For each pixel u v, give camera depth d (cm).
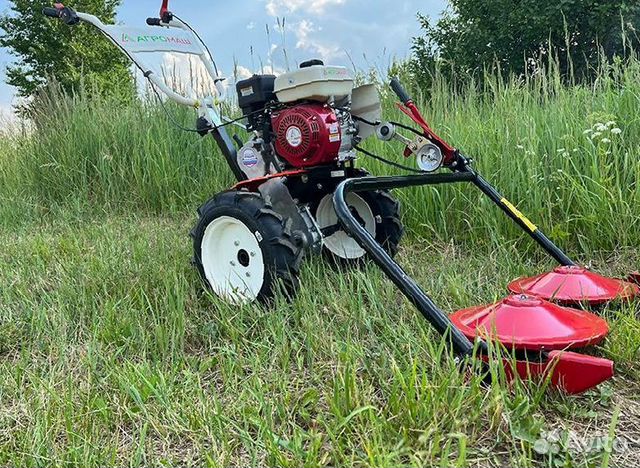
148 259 349
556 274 253
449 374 176
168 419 187
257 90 299
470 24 1283
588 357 174
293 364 222
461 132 432
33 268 358
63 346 241
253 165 305
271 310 254
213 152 570
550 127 389
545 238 278
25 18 2189
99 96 681
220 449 170
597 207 340
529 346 182
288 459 161
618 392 189
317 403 189
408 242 396
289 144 284
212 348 240
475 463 155
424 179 263
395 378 181
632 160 344
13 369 229
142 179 575
